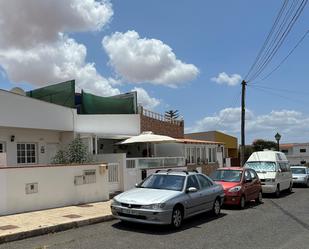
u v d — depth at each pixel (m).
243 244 9.17
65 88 22.88
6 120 17.38
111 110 24.88
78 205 14.62
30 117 18.50
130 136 24.25
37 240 9.60
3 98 17.28
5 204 12.35
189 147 28.47
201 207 12.50
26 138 19.06
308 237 9.98
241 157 29.58
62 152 18.77
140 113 26.27
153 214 10.45
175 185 11.98
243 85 29.86
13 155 18.41
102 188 16.11
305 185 28.66
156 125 28.44
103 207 14.14
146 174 20.06
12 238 9.56
